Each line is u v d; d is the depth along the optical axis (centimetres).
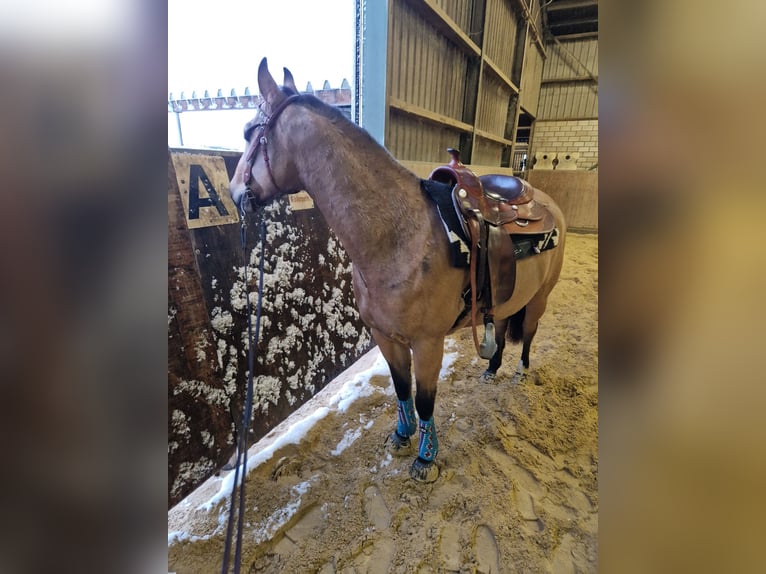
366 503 108
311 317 154
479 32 288
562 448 129
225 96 176
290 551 94
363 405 153
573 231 439
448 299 96
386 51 177
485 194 115
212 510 104
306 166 86
